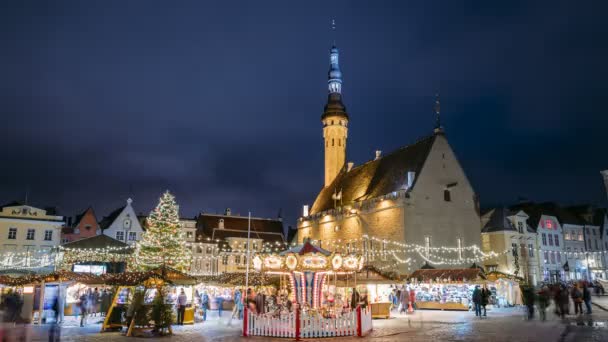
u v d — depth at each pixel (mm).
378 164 65438
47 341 22047
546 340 20297
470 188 58719
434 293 46062
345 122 79062
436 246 53969
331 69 80750
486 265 60406
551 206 78500
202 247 85812
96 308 38000
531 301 31906
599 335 21406
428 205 54656
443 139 58594
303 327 22578
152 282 27391
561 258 73000
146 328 25422
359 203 60375
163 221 53406
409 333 24094
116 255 53344
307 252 28703
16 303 29344
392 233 53812
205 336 23891
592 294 56312
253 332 24156
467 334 23188
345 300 37250
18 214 65312
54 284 34312
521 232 65812
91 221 75125
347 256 28844
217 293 53781
